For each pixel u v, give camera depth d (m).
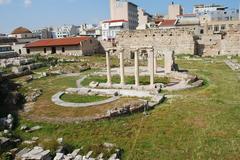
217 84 45.72
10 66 65.81
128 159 22.59
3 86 42.38
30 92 41.53
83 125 28.98
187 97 37.84
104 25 148.12
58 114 31.95
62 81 53.12
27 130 28.58
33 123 30.45
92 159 21.59
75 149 24.16
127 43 91.75
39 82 52.53
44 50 96.69
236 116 29.69
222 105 33.53
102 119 29.89
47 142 24.19
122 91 41.44
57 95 40.34
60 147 23.62
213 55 85.19
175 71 54.25
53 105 35.47
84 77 56.66
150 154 23.11
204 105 33.59
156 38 88.81
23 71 60.41
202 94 39.25
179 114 30.77
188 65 68.31
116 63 74.19
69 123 29.58
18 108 35.56
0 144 23.44
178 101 35.94
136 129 27.77
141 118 30.38
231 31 82.44
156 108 33.50
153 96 37.81
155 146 24.31
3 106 36.34
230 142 24.16
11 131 28.23
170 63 53.16
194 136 25.58
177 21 118.75
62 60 79.81
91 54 96.31
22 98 39.06
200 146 23.78
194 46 85.75
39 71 64.88
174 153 22.98
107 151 23.08
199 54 87.38
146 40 89.88
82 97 39.00
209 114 30.44
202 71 59.00
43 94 41.78
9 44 104.00
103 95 39.31
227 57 78.88
